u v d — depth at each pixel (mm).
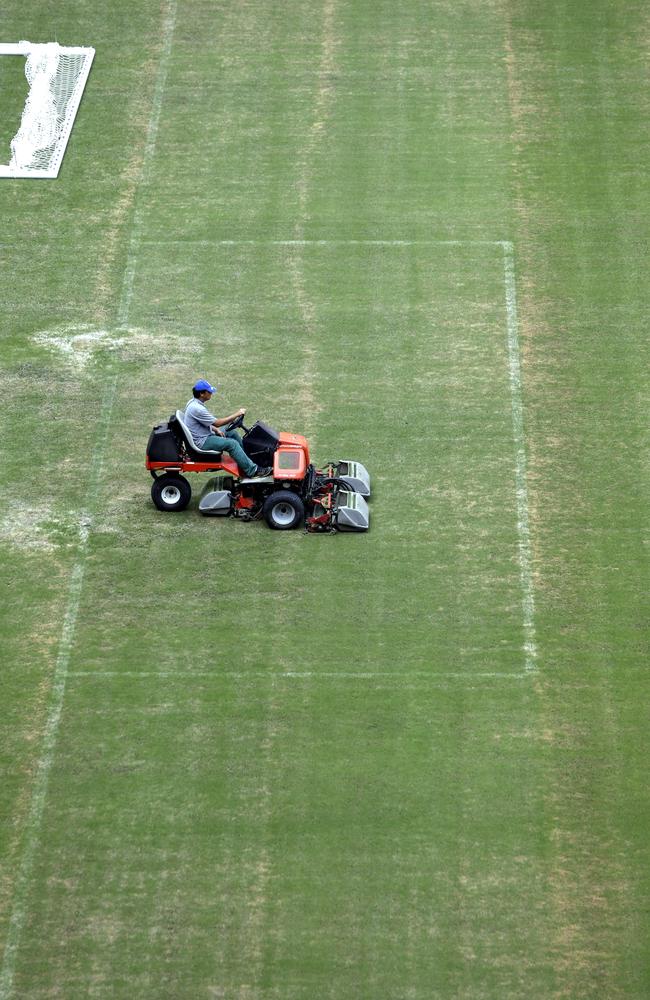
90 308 79875
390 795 52000
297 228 85812
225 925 47750
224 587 61000
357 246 84312
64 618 59688
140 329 78188
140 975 46250
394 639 58406
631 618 59406
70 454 69250
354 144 92750
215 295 80750
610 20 103812
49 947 47156
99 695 56156
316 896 48625
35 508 65750
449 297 80250
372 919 47844
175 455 63844
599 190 88562
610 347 76312
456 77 98438
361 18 104562
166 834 50750
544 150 91938
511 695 55969
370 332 77688
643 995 45500
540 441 69812
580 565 62125
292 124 94688
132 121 95312
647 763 53188
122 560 62531
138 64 100438
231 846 50281
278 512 63844
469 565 62125
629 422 71000
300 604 60125
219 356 76000
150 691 56250
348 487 65312
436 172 90188
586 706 55500
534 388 73438
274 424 70688
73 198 88875
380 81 98375
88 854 50125
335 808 51531
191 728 54688
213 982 46000
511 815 51281
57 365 75500
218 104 96562
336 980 46000
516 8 105125
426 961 46562
